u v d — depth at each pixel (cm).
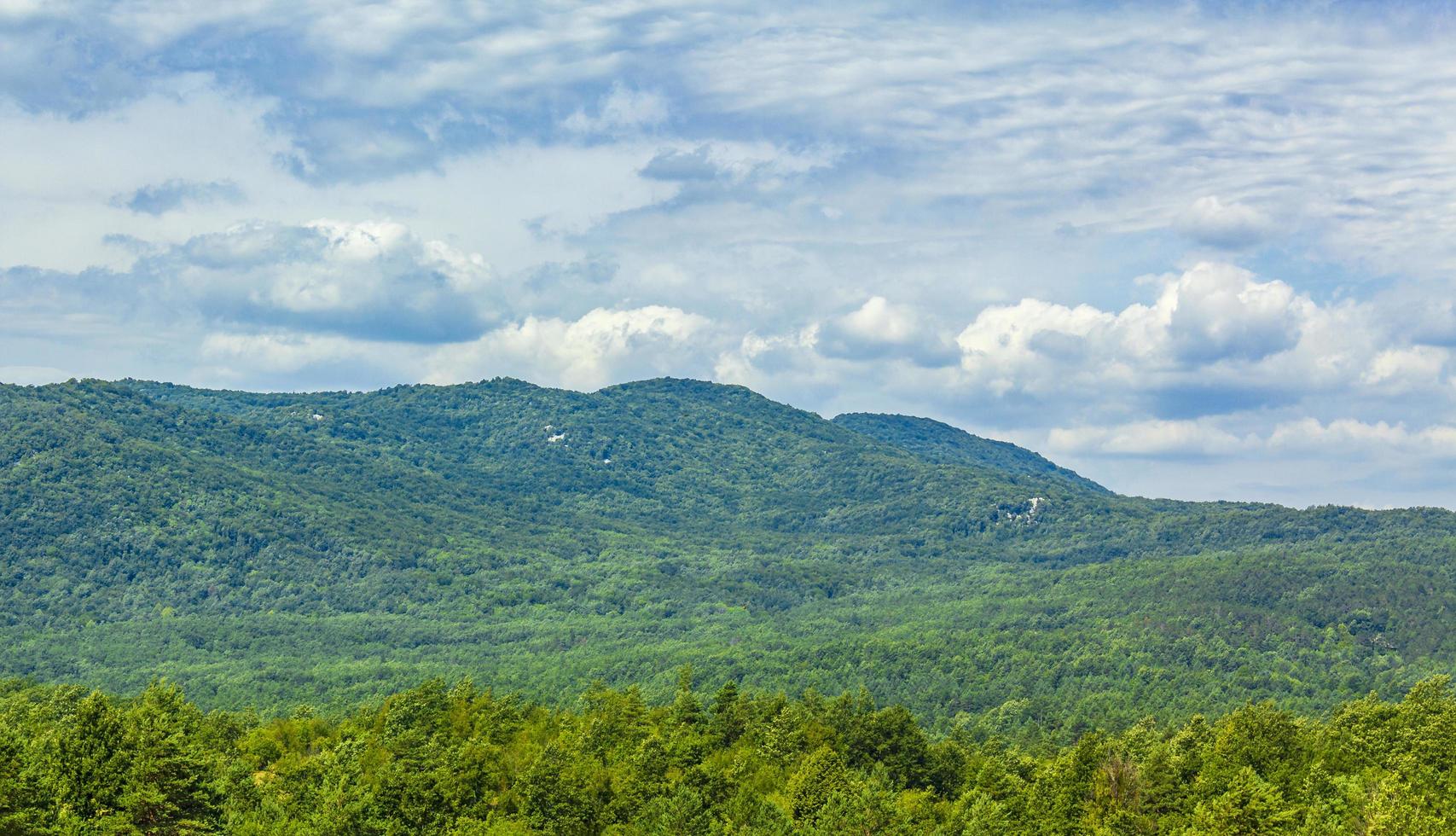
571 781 13412
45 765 11269
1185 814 13438
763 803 13250
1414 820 11181
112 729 11406
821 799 13950
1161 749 14950
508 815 13350
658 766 14638
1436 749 14362
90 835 10494
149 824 11238
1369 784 12888
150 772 11250
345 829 12225
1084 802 13938
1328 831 11738
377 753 15038
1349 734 15488
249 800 13238
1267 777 14225
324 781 13200
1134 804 13850
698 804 12912
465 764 14262
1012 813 14350
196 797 11512
